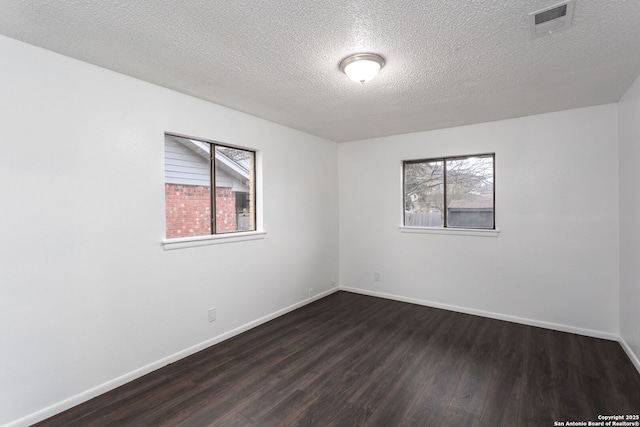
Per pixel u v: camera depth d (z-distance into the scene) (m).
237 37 1.81
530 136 3.34
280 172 3.71
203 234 2.98
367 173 4.53
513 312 3.48
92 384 2.14
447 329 3.29
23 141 1.86
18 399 1.84
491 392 2.17
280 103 2.95
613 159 2.96
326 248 4.53
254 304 3.37
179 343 2.66
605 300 3.02
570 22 1.66
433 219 4.09
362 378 2.36
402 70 2.24
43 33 1.76
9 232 1.81
